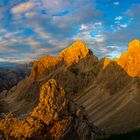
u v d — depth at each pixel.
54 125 65.94
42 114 66.88
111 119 147.88
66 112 69.12
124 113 148.25
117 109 160.38
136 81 186.25
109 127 136.38
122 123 136.12
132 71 198.00
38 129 64.38
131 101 160.12
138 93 168.12
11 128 67.00
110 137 59.75
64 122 66.19
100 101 195.75
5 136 66.06
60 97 70.12
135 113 143.38
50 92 70.19
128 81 194.25
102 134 68.50
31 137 63.62
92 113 175.62
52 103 68.44
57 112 67.25
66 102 70.38
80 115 70.19
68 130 65.12
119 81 199.38
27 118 68.00
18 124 67.06
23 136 64.31
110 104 177.50
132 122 133.12
